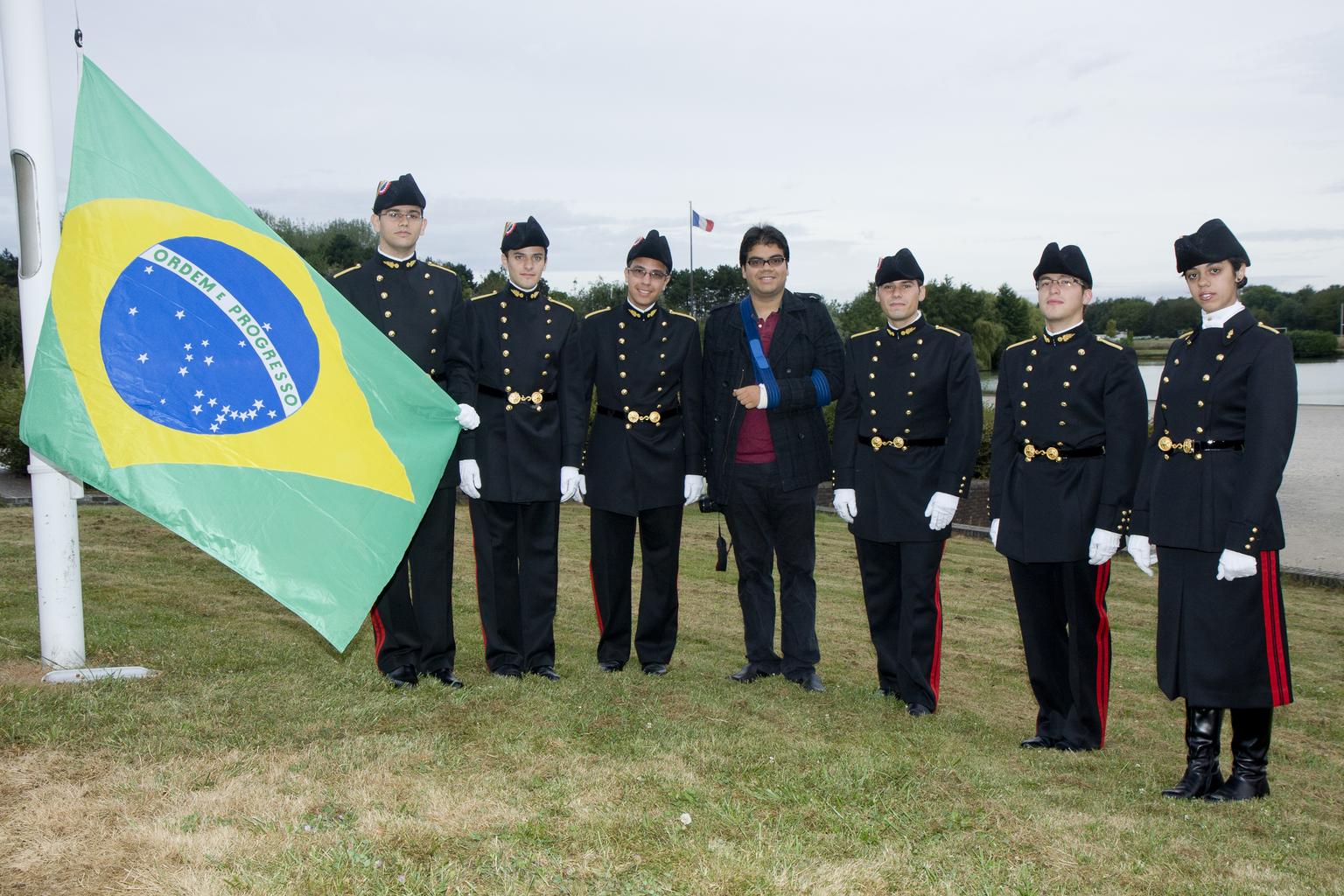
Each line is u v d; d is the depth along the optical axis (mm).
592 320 5648
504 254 5375
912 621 5418
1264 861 3467
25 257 4543
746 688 5547
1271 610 4262
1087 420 4859
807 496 5746
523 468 5340
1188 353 4461
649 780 3697
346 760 3691
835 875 3020
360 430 4570
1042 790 4133
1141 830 3670
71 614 4719
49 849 2891
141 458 4086
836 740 4547
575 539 11984
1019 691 6543
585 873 2949
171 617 6285
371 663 5246
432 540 5121
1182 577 4391
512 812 3332
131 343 4160
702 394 5766
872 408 5512
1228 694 4262
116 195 4234
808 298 5832
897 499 5414
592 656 6289
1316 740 5762
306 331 4492
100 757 3586
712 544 12594
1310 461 24234
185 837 2990
